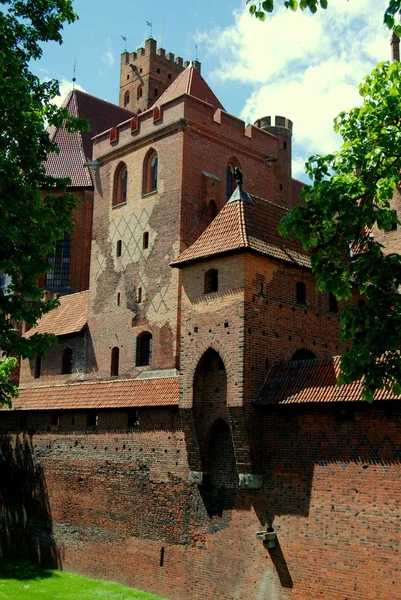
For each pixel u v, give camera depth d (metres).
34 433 41.94
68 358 50.28
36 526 40.53
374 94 21.97
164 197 44.94
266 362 30.45
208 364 31.98
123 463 35.72
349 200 18.66
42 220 26.70
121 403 35.84
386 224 19.36
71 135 62.53
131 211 47.28
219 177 46.78
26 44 28.94
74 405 38.72
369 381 17.09
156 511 33.53
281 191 63.66
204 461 31.48
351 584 25.31
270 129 64.81
